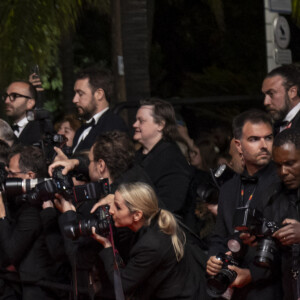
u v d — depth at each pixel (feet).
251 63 134.21
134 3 67.10
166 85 145.89
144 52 67.46
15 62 69.21
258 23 131.75
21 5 68.28
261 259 28.76
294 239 28.19
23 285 38.17
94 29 136.05
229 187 33.12
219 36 137.39
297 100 39.88
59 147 42.16
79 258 34.76
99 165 36.19
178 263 32.60
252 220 29.17
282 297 31.07
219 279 30.48
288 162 29.07
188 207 42.24
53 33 72.90
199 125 87.25
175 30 144.77
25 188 36.27
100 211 33.12
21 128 52.13
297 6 70.28
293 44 107.14
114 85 68.95
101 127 46.73
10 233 37.86
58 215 37.45
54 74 123.65
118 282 31.86
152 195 32.81
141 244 32.14
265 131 32.35
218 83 103.60
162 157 42.09
